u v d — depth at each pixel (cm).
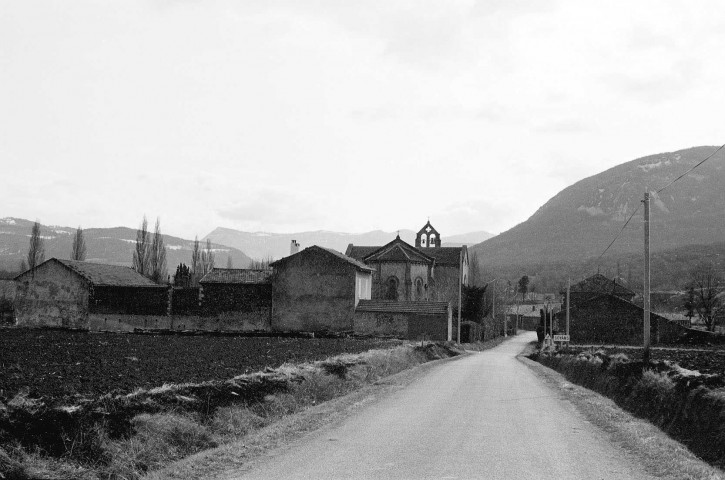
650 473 1323
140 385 2084
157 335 6391
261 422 1875
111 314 7456
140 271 10831
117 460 1282
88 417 1377
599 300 9162
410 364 4506
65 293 7444
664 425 1927
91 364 2894
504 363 5306
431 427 1883
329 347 4684
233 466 1353
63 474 1150
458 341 7375
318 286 7406
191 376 2412
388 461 1410
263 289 7525
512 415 2167
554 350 6012
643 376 2464
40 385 2016
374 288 8894
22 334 5744
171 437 1499
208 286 7575
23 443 1234
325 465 1366
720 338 8788
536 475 1295
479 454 1498
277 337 6688
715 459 1466
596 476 1293
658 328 8912
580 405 2459
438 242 10769
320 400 2453
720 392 1742
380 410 2238
